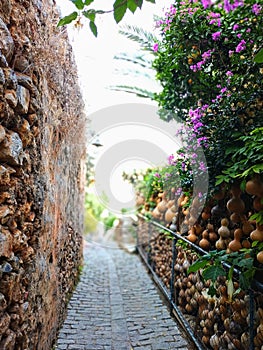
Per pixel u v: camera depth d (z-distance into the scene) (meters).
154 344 2.46
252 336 1.63
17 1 1.51
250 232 2.02
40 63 1.74
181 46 2.63
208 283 2.34
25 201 1.54
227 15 2.43
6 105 1.27
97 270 4.85
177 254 3.29
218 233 2.31
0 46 1.27
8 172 1.30
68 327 2.70
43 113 1.85
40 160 1.80
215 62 2.58
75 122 2.88
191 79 2.78
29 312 1.64
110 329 2.70
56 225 2.39
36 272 1.75
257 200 1.92
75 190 3.82
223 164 2.29
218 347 2.08
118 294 3.67
